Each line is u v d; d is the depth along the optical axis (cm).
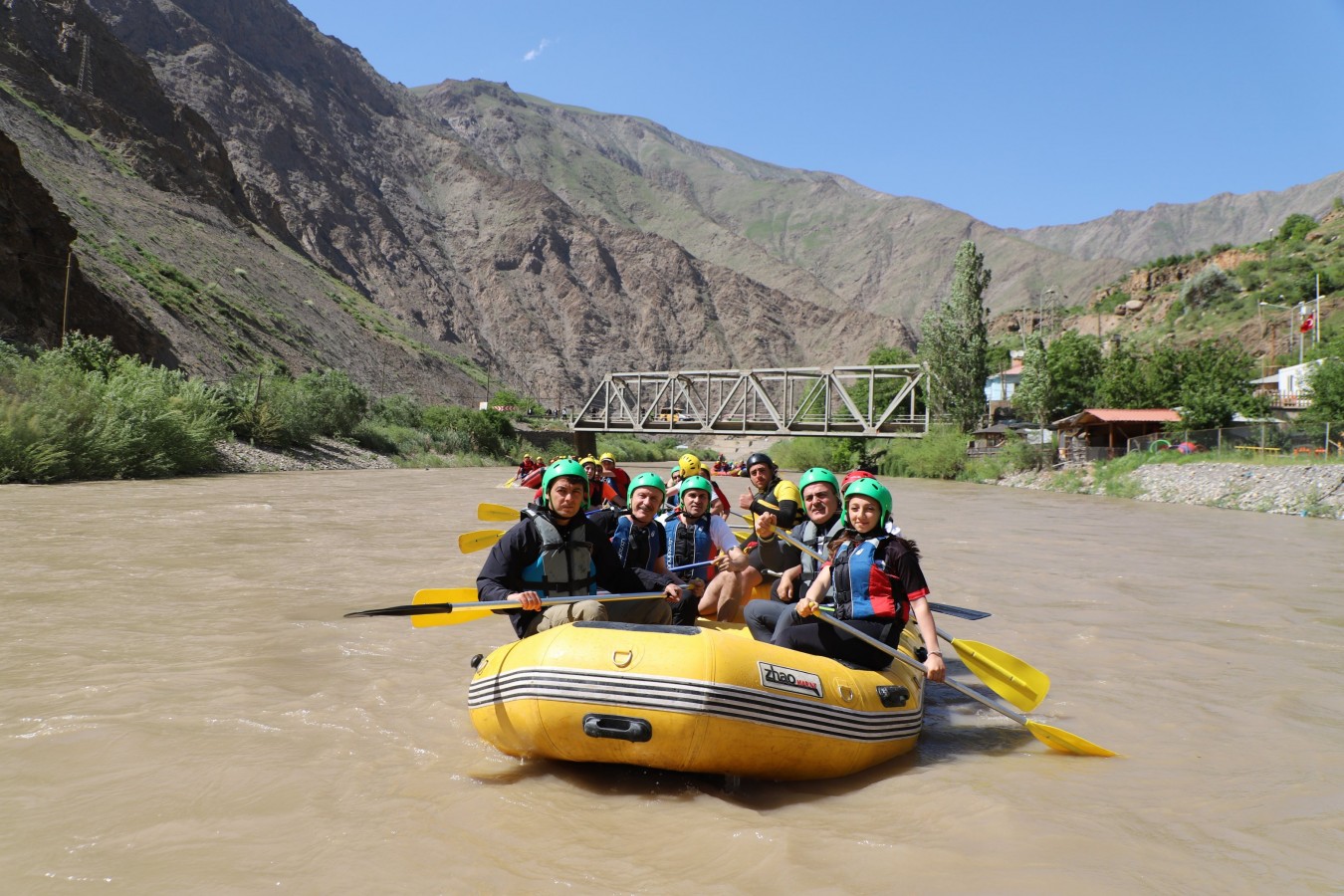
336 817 449
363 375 9225
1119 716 648
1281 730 614
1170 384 5812
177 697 647
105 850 410
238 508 2178
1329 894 379
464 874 390
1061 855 412
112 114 10806
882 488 565
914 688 596
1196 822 454
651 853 413
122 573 1177
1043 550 1680
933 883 384
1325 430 3306
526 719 493
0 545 1407
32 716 598
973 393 5784
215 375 5634
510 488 3456
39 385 3059
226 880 383
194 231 9538
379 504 2480
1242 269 11944
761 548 722
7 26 11038
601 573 603
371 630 880
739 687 470
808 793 493
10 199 4209
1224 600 1132
